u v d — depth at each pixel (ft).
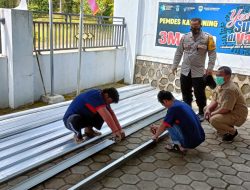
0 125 14.80
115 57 26.25
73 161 11.95
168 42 24.40
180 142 13.25
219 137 15.55
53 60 20.93
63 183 10.64
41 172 10.93
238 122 14.74
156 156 13.16
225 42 21.74
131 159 12.75
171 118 12.76
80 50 20.35
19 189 9.77
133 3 25.25
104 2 41.45
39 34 20.07
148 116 17.94
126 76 27.04
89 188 10.50
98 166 11.97
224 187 11.06
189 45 17.06
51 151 12.60
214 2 21.70
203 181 11.37
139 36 25.88
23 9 18.94
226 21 21.45
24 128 14.55
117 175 11.46
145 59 25.50
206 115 15.61
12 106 18.86
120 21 26.35
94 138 14.05
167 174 11.73
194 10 22.65
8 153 12.02
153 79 25.43
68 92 22.91
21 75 18.81
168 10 23.84
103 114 12.34
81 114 12.89
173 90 24.36
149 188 10.73
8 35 17.88
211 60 16.75
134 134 15.47
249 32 20.67
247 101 21.15
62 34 21.77
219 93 14.76
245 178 11.74
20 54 18.45
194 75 17.19
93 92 12.82
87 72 24.12
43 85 20.77
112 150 13.46
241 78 21.12
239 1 20.70
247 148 14.40
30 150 12.50
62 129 14.93
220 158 13.26
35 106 19.65
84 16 23.02
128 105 19.57
